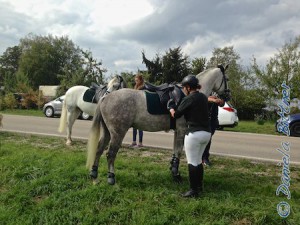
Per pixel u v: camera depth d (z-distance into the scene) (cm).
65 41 7075
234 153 939
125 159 727
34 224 410
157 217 410
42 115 2433
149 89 575
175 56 4253
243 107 3619
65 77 4019
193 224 395
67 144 913
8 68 8456
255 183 570
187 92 496
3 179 548
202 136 473
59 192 491
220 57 4594
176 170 562
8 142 923
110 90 812
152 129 575
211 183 554
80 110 941
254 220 407
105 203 461
